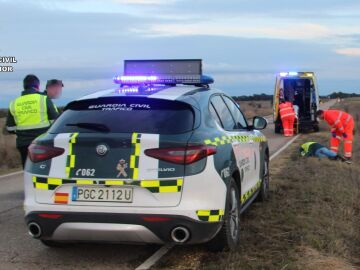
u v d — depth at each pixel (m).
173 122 4.75
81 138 4.66
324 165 11.32
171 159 4.52
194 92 5.37
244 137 6.27
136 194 4.52
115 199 4.53
